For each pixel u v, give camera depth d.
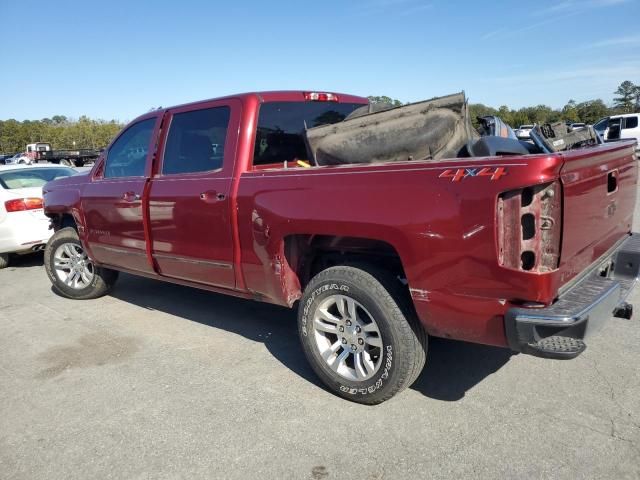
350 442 2.99
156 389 3.75
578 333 2.57
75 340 4.80
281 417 3.29
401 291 3.16
